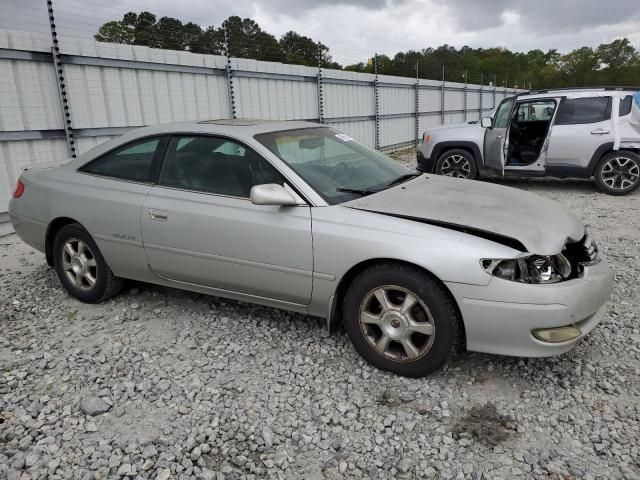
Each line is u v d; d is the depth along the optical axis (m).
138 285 4.66
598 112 8.84
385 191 3.54
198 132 3.77
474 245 2.85
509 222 3.06
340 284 3.22
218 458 2.51
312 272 3.24
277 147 3.58
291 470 2.43
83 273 4.27
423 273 2.96
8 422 2.78
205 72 10.09
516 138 9.79
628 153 8.77
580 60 78.06
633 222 7.03
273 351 3.50
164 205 3.71
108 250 4.03
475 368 3.24
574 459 2.44
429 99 21.08
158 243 3.76
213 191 3.60
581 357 3.35
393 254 2.96
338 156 3.92
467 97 25.45
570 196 9.06
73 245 4.29
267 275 3.41
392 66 20.64
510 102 9.52
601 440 2.57
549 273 2.83
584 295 2.88
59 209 4.19
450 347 2.94
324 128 4.32
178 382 3.14
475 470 2.39
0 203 6.97
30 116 7.23
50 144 7.55
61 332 3.84
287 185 3.36
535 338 2.82
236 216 3.44
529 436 2.62
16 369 3.32
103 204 3.97
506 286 2.78
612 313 4.00
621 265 5.16
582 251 3.19
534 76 76.56
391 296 3.12
